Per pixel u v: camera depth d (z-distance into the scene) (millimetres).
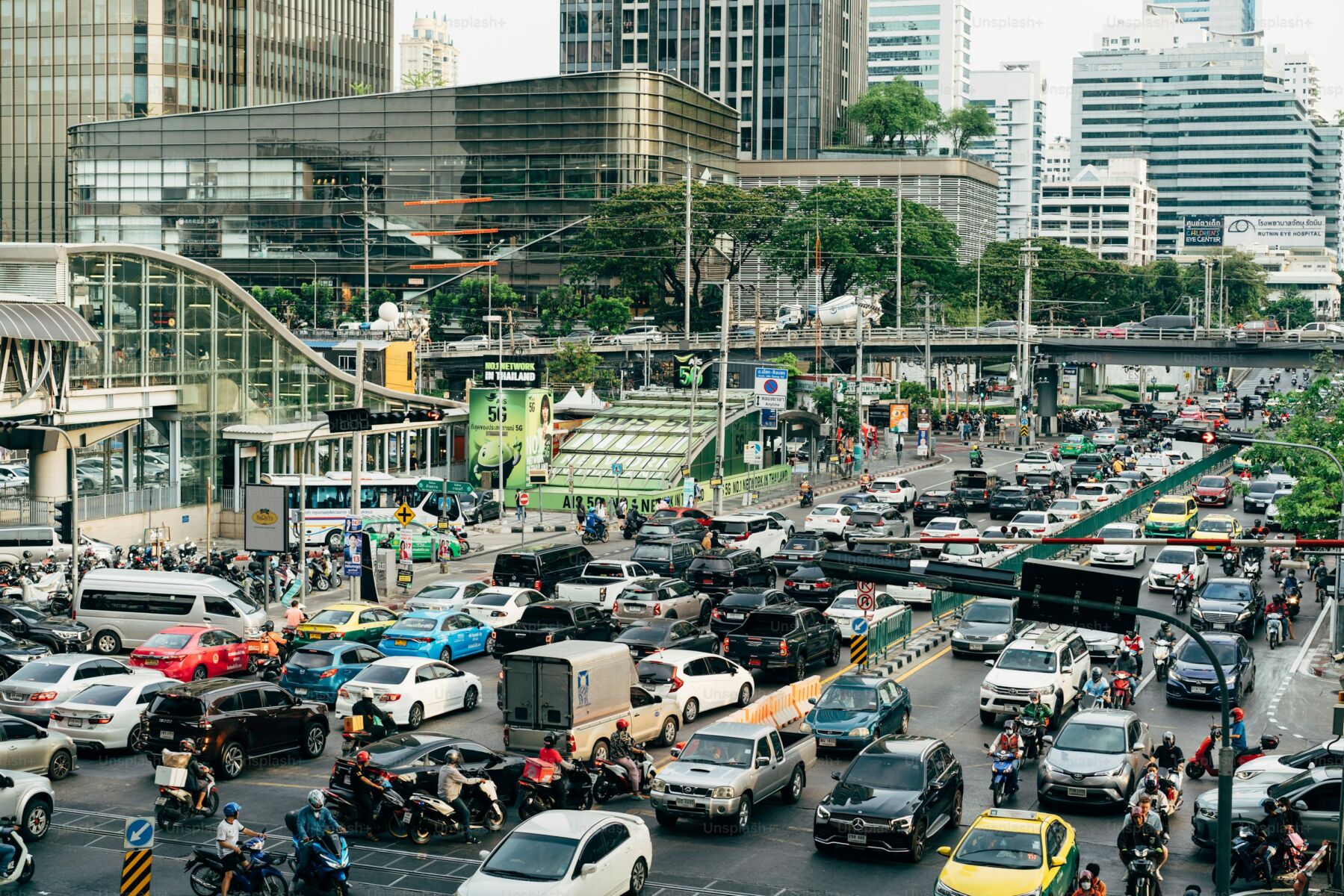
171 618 56719
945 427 173875
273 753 41375
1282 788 35312
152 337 86938
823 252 195000
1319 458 79062
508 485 108500
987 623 57938
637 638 51719
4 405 72250
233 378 92875
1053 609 32219
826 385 146625
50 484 80125
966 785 40188
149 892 27609
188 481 90562
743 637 52844
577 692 39406
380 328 141500
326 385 99000
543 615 53062
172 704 39406
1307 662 58688
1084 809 38188
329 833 30438
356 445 68812
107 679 43219
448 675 47438
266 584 68125
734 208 193375
